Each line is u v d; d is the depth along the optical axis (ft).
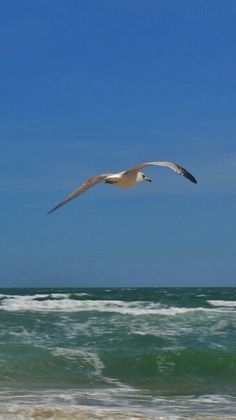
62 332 65.77
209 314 78.43
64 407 38.06
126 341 60.75
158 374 52.54
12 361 53.06
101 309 86.58
